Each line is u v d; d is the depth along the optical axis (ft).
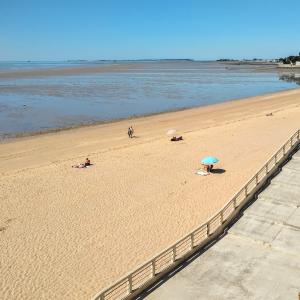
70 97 260.21
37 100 244.42
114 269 56.44
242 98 254.27
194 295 43.98
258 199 68.03
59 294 51.49
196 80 420.36
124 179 94.22
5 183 92.73
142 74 550.36
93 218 73.36
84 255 60.54
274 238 55.72
